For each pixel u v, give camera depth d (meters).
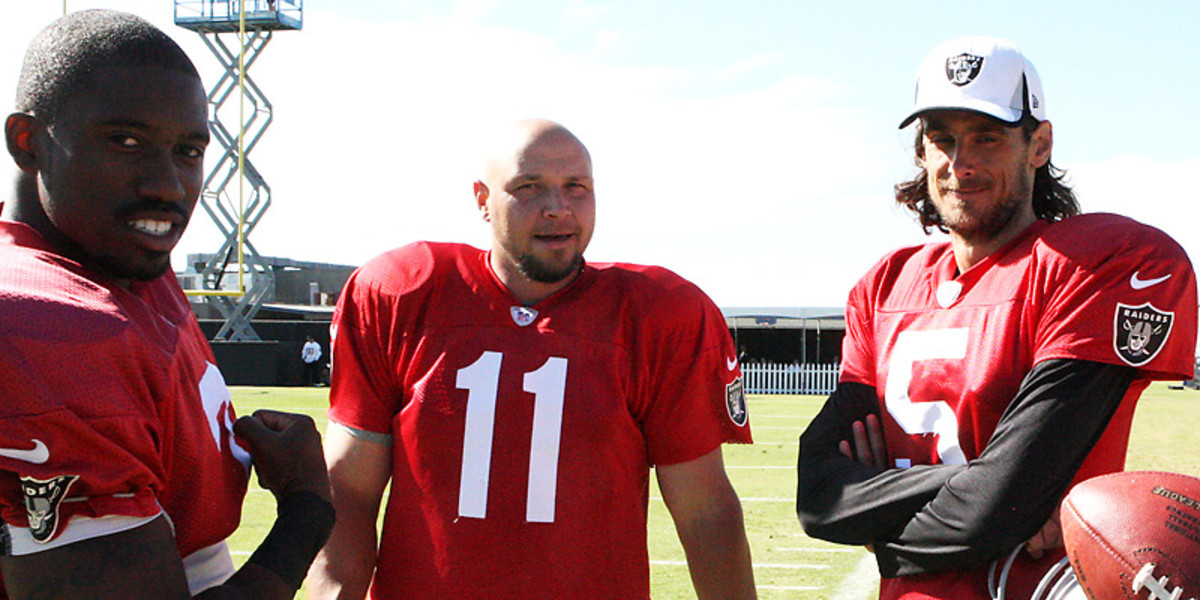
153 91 1.37
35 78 1.38
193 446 1.47
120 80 1.35
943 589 2.00
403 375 2.07
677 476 2.13
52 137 1.36
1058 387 1.87
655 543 5.66
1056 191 2.30
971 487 1.89
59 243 1.41
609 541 1.99
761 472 8.78
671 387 2.08
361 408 2.11
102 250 1.40
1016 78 2.07
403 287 2.10
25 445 1.21
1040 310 1.98
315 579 2.06
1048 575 1.85
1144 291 1.90
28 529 1.22
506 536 1.95
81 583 1.23
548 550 1.94
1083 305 1.90
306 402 15.30
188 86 1.42
